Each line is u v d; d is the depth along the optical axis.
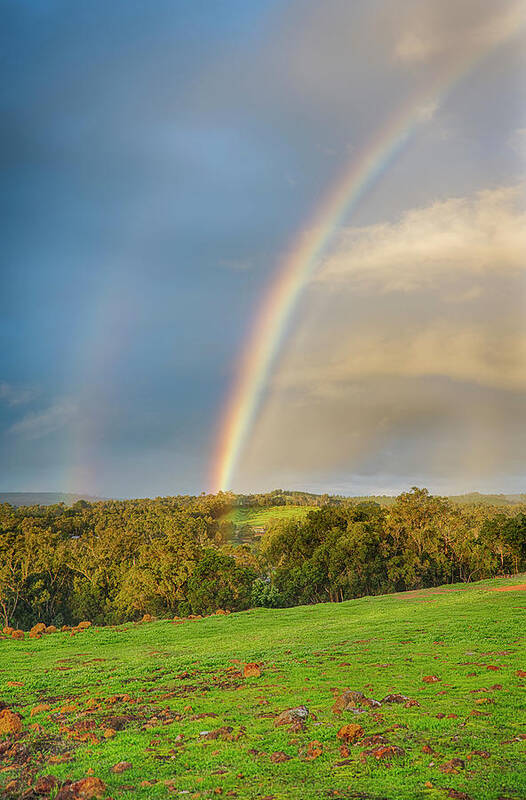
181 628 47.47
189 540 94.44
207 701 21.23
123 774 14.38
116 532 133.00
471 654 25.41
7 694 25.72
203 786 13.18
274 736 16.19
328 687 21.61
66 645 41.91
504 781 12.15
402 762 13.59
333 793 12.23
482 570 88.56
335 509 101.00
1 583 90.25
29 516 191.25
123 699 22.77
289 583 88.44
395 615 43.16
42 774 15.02
